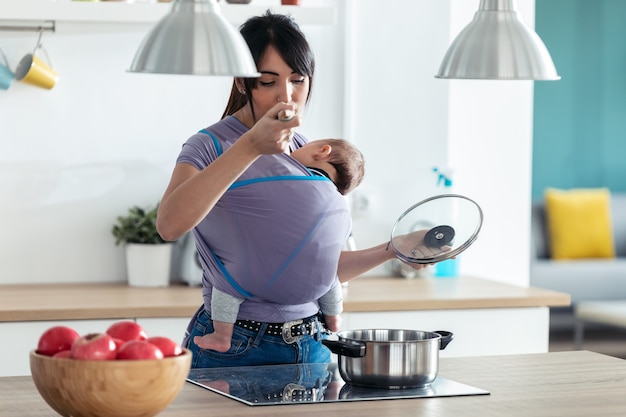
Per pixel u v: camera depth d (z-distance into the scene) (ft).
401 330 6.90
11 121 12.39
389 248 7.86
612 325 20.38
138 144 12.75
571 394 6.38
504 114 14.21
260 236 7.26
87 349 5.06
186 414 5.69
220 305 7.55
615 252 25.46
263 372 7.02
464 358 7.71
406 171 13.61
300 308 7.63
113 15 11.53
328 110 13.33
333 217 7.36
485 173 14.20
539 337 12.02
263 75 7.31
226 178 6.44
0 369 10.44
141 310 10.73
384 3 13.34
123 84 12.64
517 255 14.40
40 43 12.31
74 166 12.59
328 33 13.24
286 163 7.36
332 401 6.07
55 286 12.35
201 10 6.12
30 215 12.53
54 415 5.65
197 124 12.89
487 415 5.77
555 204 24.49
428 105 13.61
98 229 12.71
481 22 7.84
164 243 12.41
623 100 26.22
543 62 7.72
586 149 26.21
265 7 11.99
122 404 5.02
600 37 25.91
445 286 12.75
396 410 5.86
